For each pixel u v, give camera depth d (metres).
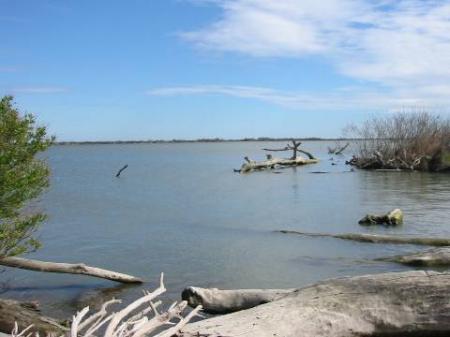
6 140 9.58
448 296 8.37
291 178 48.91
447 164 50.78
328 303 8.43
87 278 13.92
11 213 9.61
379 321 8.30
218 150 187.50
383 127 73.25
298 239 19.09
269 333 7.75
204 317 9.97
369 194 34.16
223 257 16.44
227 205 30.75
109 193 39.41
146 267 15.35
